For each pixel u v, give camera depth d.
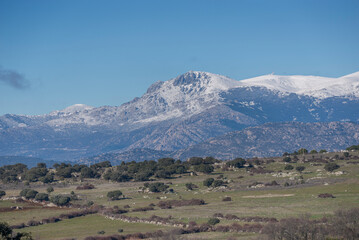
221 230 174.00
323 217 171.25
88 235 179.38
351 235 144.62
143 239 167.50
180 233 171.88
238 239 154.75
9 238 129.00
